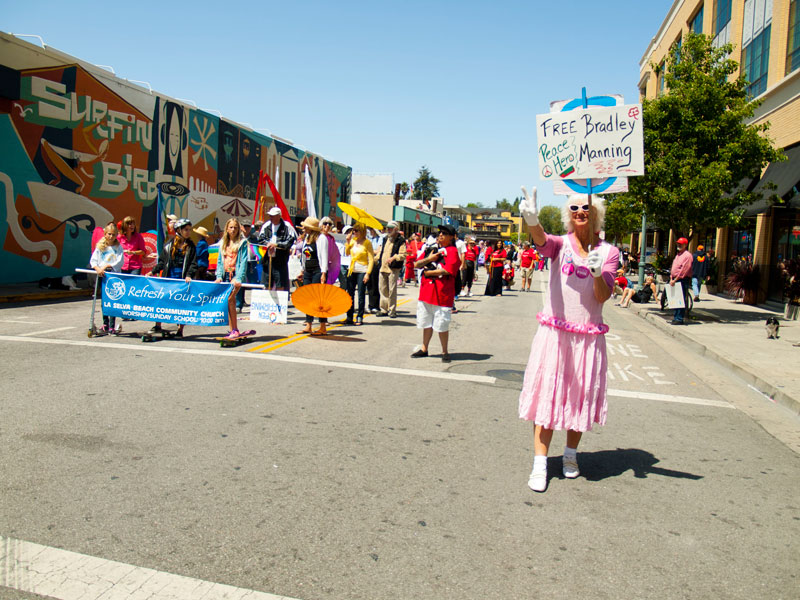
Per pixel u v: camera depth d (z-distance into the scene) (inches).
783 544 134.3
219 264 377.7
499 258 810.8
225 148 853.8
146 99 690.8
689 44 572.4
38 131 561.0
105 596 104.7
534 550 126.9
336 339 379.9
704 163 557.3
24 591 105.0
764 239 722.2
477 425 212.5
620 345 427.8
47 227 576.7
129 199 673.0
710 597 112.1
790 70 671.1
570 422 159.2
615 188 171.5
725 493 162.9
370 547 124.9
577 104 176.9
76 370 262.7
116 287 350.0
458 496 152.3
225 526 131.0
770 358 365.1
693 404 265.0
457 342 395.5
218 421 201.9
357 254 451.2
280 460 170.4
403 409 227.8
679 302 535.5
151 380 251.4
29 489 144.3
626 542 132.3
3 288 525.3
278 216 424.8
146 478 153.8
